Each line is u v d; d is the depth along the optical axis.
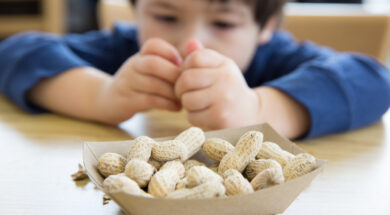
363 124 0.53
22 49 0.61
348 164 0.42
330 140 0.49
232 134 0.39
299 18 0.89
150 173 0.32
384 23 0.85
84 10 1.82
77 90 0.54
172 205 0.27
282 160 0.35
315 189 0.36
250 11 0.63
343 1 1.52
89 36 0.80
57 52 0.60
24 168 0.39
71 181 0.37
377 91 0.55
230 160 0.34
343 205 0.34
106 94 0.52
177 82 0.47
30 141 0.45
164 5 0.60
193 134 0.37
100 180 0.33
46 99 0.56
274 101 0.49
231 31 0.62
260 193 0.29
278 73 0.74
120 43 0.78
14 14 1.44
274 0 0.68
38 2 1.46
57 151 0.43
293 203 0.34
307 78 0.52
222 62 0.48
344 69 0.55
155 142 0.35
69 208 0.33
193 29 0.61
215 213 0.29
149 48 0.50
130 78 0.49
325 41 0.89
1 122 0.51
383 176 0.40
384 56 0.86
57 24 1.47
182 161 0.35
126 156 0.36
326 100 0.50
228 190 0.30
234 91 0.46
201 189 0.29
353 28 0.87
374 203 0.35
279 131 0.48
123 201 0.28
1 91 0.63
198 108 0.46
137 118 0.54
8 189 0.35
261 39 0.73
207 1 0.59
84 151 0.33
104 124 0.52
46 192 0.35
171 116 0.56
